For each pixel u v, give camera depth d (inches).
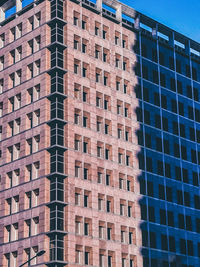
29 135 3853.3
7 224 3796.8
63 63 3909.9
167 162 4451.3
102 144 3954.2
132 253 3897.6
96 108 3998.5
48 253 3491.6
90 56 4082.2
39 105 3850.9
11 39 4301.2
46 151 3698.3
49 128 3764.8
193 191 4594.0
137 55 4510.3
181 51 4958.2
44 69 3902.6
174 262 4185.5
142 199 4121.6
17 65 4148.6
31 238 3592.5
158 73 4653.1
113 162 3991.1
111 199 3885.3
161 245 4138.8
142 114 4375.0
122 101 4237.2
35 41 4050.2
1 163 4008.4
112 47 4298.7
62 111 3796.8
